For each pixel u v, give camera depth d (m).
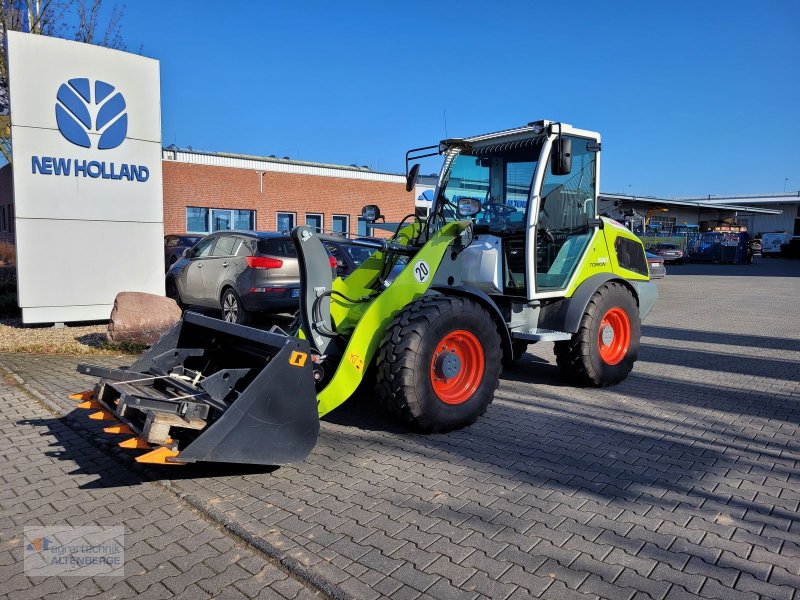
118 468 4.17
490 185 5.91
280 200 25.80
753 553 3.11
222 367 4.79
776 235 46.59
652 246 35.47
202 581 2.85
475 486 3.89
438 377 4.73
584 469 4.18
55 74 8.78
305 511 3.53
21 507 3.60
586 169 6.16
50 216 8.91
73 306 9.16
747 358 8.00
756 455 4.48
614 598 2.71
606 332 6.20
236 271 9.18
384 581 2.82
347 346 4.43
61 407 5.38
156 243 9.80
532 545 3.16
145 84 9.52
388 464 4.24
